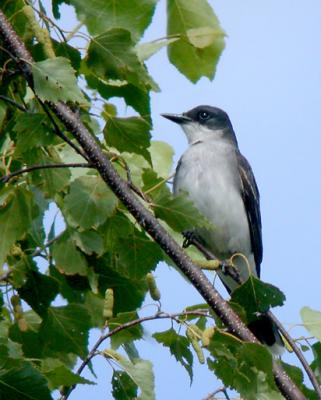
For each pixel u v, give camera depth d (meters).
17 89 8.26
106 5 7.91
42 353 7.96
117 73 7.83
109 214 7.61
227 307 7.71
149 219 7.66
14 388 6.50
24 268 7.78
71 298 8.39
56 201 8.09
